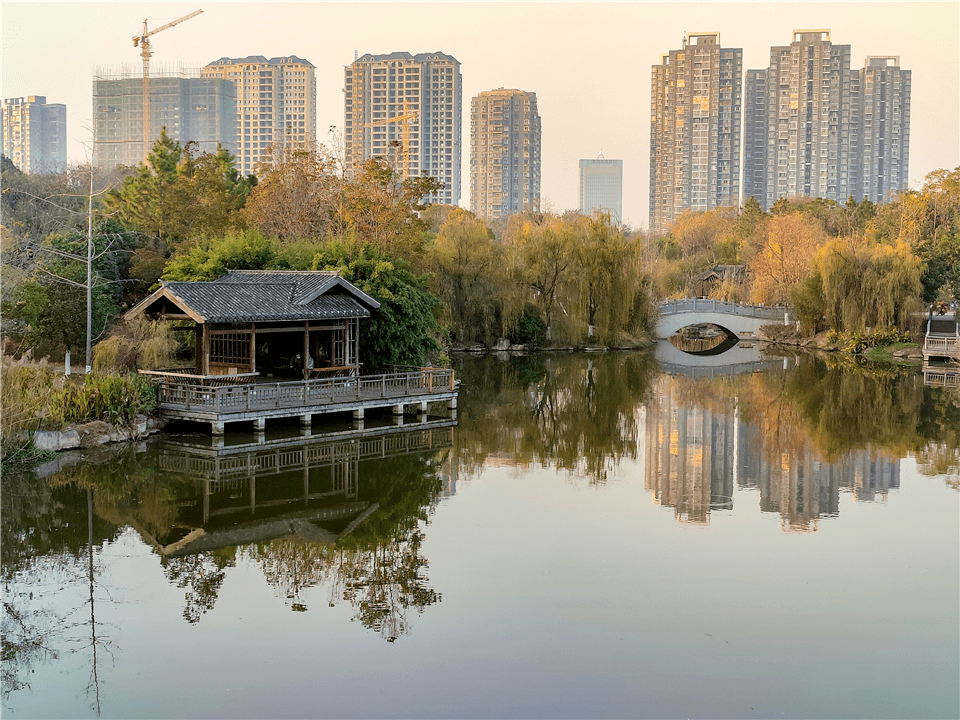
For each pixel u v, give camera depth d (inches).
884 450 1186.0
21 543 776.9
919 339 2422.5
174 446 1077.8
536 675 554.6
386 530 823.7
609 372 2043.6
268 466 1036.5
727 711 515.8
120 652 579.2
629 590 685.3
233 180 2482.8
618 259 2554.1
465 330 2428.6
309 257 1499.8
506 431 1300.4
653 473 1053.8
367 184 2180.1
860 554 767.7
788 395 1688.0
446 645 592.1
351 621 627.2
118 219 1878.7
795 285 2785.4
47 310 1454.2
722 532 827.4
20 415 1010.7
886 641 603.2
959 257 2581.2
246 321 1131.9
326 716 507.2
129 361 1301.7
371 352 1398.9
